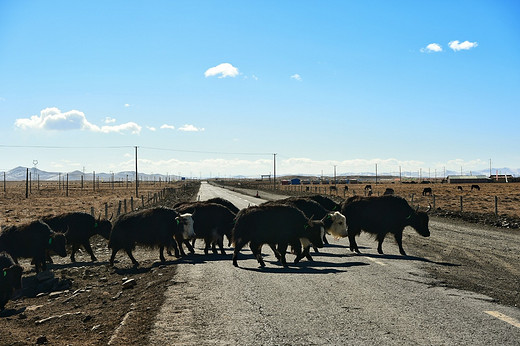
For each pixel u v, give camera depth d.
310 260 13.89
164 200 52.62
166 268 12.95
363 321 7.19
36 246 14.21
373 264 12.88
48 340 7.42
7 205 50.31
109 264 15.31
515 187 110.00
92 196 73.88
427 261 13.50
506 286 9.99
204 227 15.68
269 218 12.92
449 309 7.88
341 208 16.22
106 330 7.66
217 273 11.67
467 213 31.28
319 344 6.19
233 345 6.22
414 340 6.29
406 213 15.58
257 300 8.64
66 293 11.51
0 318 9.25
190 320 7.45
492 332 6.61
